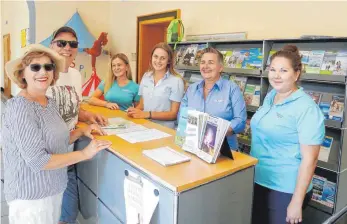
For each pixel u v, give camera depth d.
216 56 2.12
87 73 6.48
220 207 1.34
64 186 1.68
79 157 1.52
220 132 1.38
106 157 1.68
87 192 2.03
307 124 1.52
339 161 2.30
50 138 1.50
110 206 1.71
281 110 1.61
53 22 6.12
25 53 1.46
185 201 1.19
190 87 2.36
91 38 6.12
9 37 8.45
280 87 1.59
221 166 1.37
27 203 1.49
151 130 1.95
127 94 3.06
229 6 3.67
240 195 1.43
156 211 1.28
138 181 1.38
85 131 1.83
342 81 2.25
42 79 1.48
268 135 1.66
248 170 1.44
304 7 2.90
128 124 2.11
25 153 1.39
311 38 2.42
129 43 5.91
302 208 1.71
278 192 1.66
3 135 1.47
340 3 2.62
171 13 4.58
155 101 2.55
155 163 1.37
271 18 3.21
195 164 1.38
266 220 1.74
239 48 3.25
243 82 3.12
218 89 2.17
